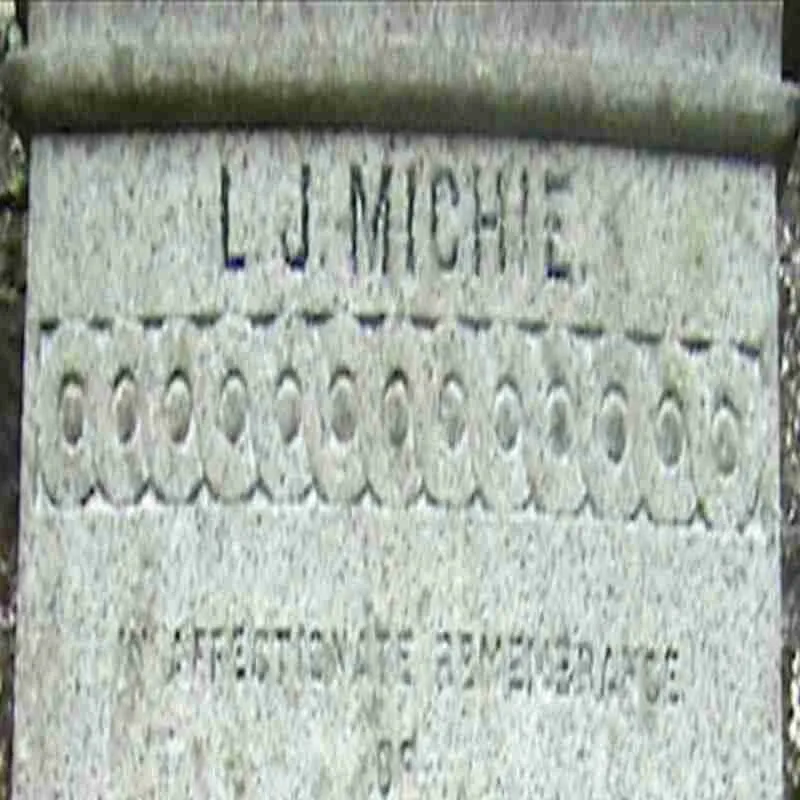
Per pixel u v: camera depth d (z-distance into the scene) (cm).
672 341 595
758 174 604
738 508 599
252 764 581
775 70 607
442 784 581
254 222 587
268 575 583
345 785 580
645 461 593
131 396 589
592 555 589
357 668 581
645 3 597
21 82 596
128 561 587
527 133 590
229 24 588
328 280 585
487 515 585
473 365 586
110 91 589
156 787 584
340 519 582
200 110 587
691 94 595
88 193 593
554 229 590
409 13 588
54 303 594
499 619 584
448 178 588
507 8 589
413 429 584
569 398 589
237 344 586
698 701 594
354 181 586
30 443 595
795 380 790
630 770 589
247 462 584
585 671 587
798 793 769
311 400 584
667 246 596
